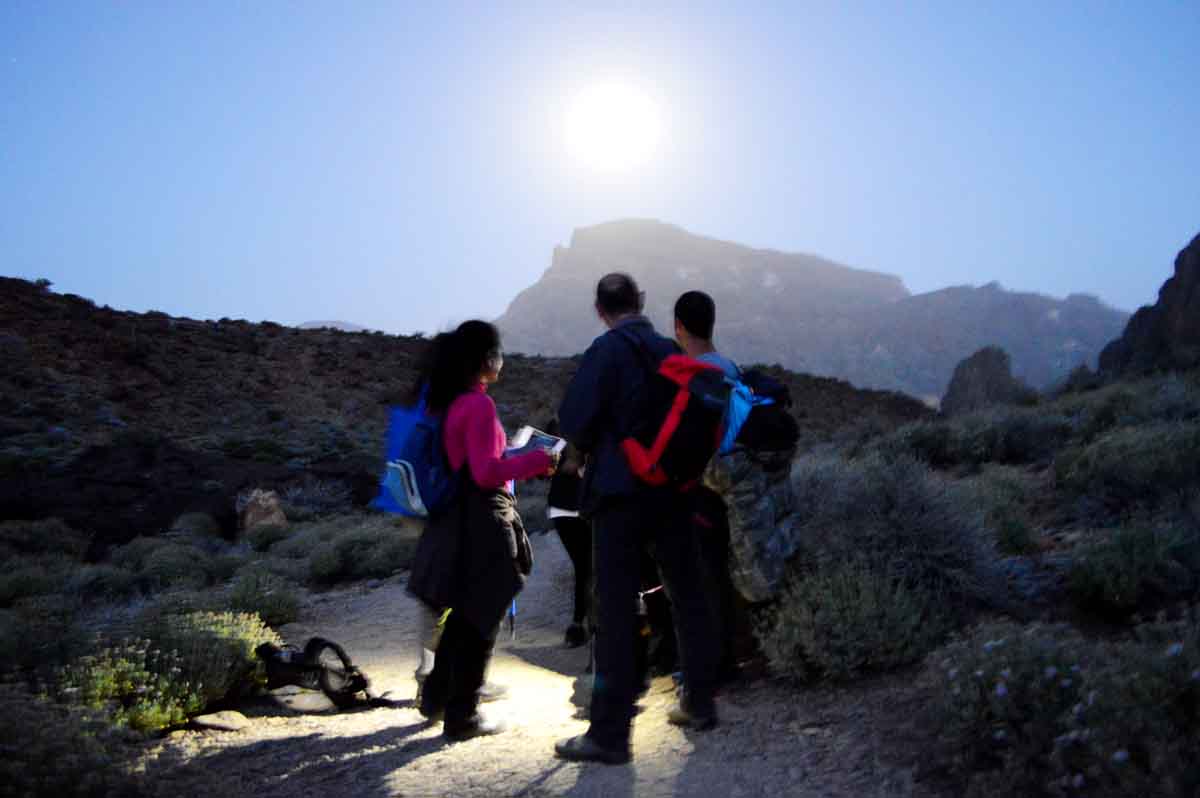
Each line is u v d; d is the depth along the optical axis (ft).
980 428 39.40
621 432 12.59
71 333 116.37
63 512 57.41
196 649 18.98
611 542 12.71
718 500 16.63
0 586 39.04
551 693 19.34
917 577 16.88
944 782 11.04
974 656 12.18
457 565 13.98
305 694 19.95
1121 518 21.30
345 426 102.63
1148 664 10.66
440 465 13.96
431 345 14.47
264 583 32.53
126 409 95.45
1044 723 10.54
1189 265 86.38
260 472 70.18
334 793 12.75
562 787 12.23
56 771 10.64
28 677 17.38
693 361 12.78
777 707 14.73
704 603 13.96
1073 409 44.52
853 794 11.12
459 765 13.60
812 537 18.13
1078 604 16.46
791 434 15.92
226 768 14.32
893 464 19.51
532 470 14.06
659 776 12.35
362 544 44.39
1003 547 20.53
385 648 26.63
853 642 15.10
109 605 37.76
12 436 78.02
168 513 59.77
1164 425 28.89
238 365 121.29
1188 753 9.32
